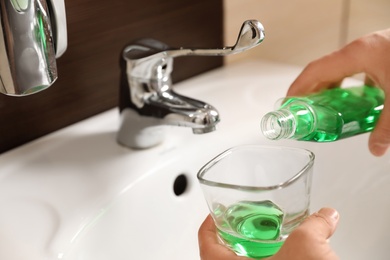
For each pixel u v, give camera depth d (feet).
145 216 2.07
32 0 1.55
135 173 2.07
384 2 3.27
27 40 1.56
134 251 2.02
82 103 2.40
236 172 1.72
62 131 2.35
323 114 1.85
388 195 2.40
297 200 1.56
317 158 2.40
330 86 2.05
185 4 2.61
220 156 1.67
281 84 2.73
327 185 2.43
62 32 1.78
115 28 2.39
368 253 2.32
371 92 2.00
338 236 2.35
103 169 2.10
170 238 2.16
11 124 2.21
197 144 2.25
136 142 2.19
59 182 2.03
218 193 1.56
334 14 3.46
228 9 2.81
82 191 1.98
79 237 1.80
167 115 2.07
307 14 3.26
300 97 1.95
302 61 3.38
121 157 2.17
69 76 2.31
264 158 1.70
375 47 1.95
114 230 1.95
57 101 2.31
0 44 1.55
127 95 2.13
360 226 2.38
